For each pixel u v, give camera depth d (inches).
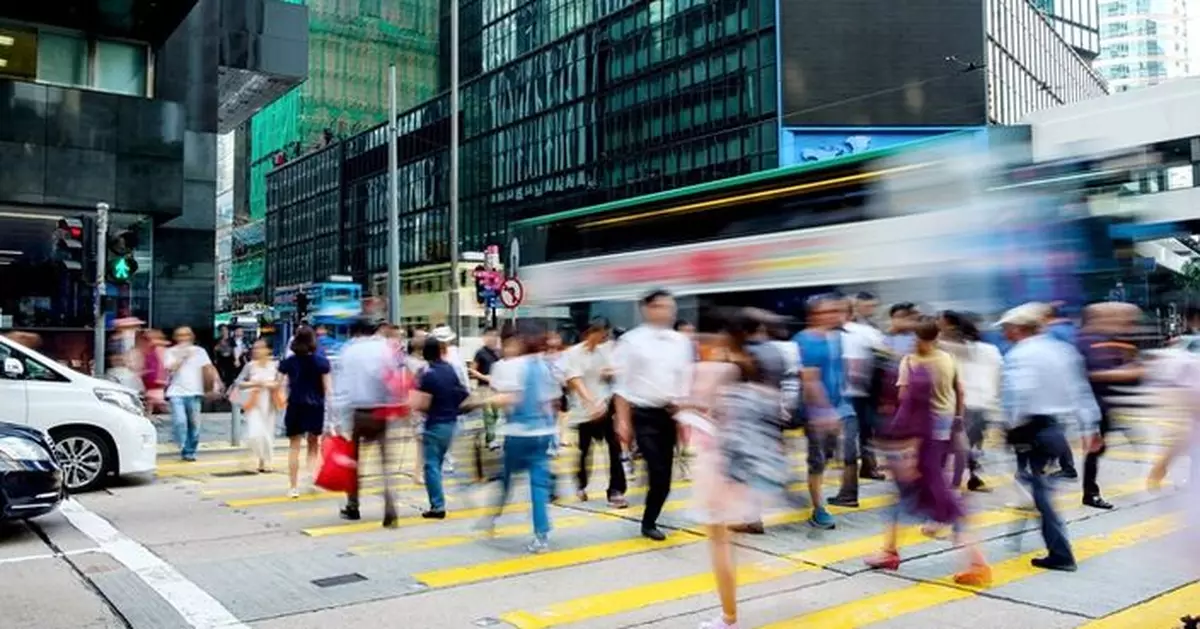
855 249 577.3
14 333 589.3
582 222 792.3
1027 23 2065.7
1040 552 280.2
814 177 611.2
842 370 343.3
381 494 405.4
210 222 885.8
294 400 400.8
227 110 1149.1
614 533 315.3
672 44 2078.0
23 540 305.1
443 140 2928.2
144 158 792.9
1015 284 507.2
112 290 816.9
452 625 211.0
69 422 401.1
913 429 250.8
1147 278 534.0
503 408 300.2
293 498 395.2
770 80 1819.6
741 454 202.2
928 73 1755.7
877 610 221.3
